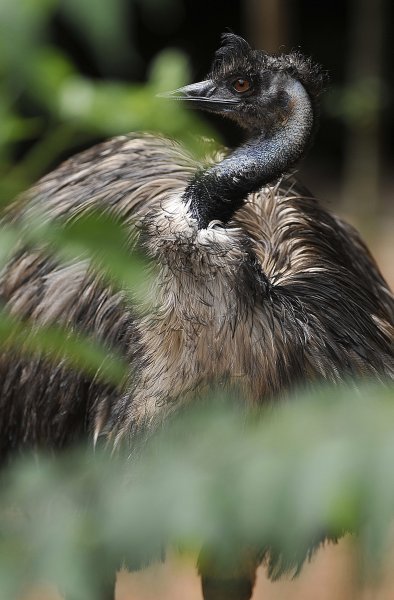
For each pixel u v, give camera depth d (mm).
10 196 4152
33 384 9242
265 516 2752
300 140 7832
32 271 9352
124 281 3314
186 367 7418
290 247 9023
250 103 7871
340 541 9984
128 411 7848
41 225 3373
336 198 24984
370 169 17766
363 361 8172
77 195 9430
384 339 8781
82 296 8992
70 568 2793
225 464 2848
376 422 2801
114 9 3195
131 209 9117
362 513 2756
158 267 7395
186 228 7398
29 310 9266
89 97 6035
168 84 8031
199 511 2787
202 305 7348
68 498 3289
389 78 23781
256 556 8109
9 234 3279
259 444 2844
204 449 3018
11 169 4922
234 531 2771
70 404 9031
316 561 12094
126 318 8594
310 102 7871
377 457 2732
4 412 9469
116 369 4359
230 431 3104
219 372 7367
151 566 7730
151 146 9859
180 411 7445
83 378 8906
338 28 26109
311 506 2727
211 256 7328
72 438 9141
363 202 17859
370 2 19094
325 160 26641
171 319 7410
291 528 2736
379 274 10453
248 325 7387
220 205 7590
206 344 7363
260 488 2771
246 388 7395
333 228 10047
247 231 8945
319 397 3143
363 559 2865
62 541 2824
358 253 10258
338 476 2734
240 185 7645
